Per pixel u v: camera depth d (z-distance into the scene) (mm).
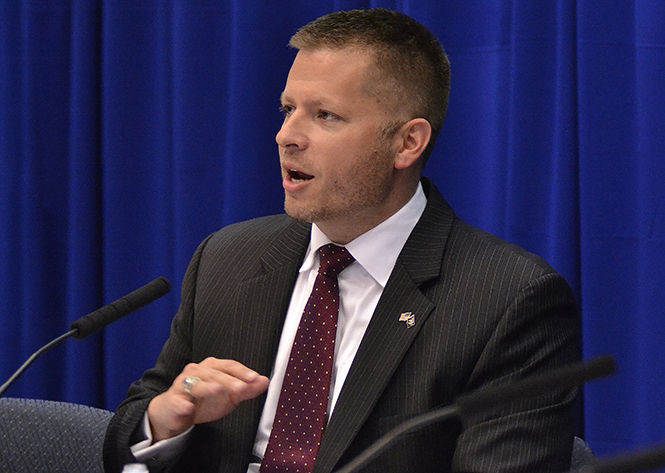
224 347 2822
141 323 4934
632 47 4047
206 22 4695
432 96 2729
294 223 2977
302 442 2574
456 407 1603
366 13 2719
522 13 4160
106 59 4852
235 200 4676
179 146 4754
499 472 2334
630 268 4105
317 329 2688
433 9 4352
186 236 4785
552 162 4188
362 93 2594
